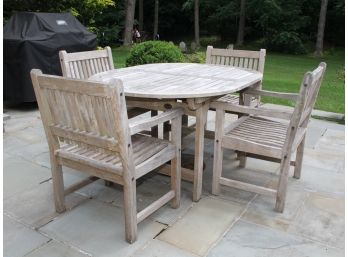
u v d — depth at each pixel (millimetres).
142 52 5164
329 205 2467
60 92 1917
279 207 2357
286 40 14461
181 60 5250
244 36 17156
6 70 4488
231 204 2465
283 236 2119
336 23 15156
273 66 10531
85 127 1946
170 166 2359
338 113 4938
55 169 2229
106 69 3406
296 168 2838
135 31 15398
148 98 2352
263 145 2287
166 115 2115
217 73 2943
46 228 2176
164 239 2076
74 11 7199
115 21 16141
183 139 3428
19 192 2611
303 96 2039
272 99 5496
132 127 1848
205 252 1970
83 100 1842
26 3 7051
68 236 2102
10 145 3531
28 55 4348
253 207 2432
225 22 17297
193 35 19094
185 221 2258
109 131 1854
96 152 2127
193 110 2301
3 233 2119
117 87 1668
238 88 2383
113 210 2381
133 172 1907
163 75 2838
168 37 19312
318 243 2062
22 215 2311
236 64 3518
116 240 2064
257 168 3051
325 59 13047
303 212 2375
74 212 2350
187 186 2725
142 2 17328
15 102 4824
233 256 1940
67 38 4766
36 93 2035
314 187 2727
